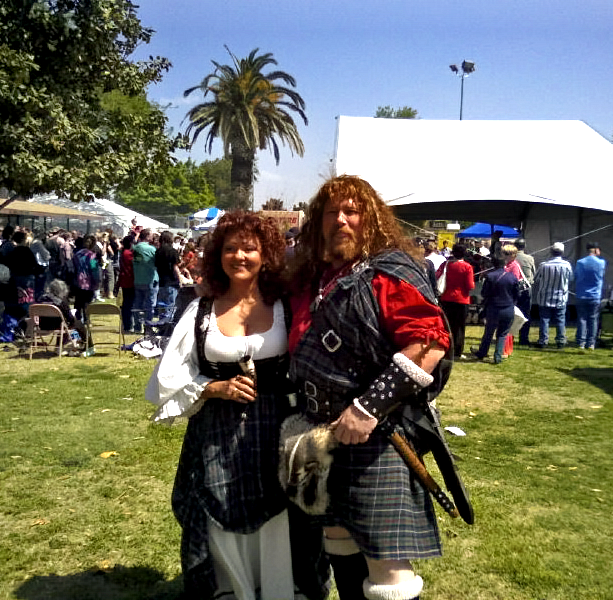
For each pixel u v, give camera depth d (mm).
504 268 9391
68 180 11438
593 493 4375
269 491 2457
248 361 2434
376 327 2182
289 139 38312
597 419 6277
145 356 9234
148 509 4020
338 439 2162
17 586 3150
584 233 14570
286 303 2549
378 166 14055
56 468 4699
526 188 13336
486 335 9453
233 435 2459
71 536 3670
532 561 3426
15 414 6125
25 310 10695
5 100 10711
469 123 15227
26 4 11328
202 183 68938
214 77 35344
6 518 3895
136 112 13969
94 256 11797
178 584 3180
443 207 16359
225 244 2547
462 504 2268
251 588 2512
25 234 10781
